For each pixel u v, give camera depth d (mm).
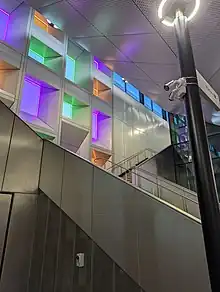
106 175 3842
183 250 2518
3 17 9633
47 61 10906
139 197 3213
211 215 1124
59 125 9711
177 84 1457
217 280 1019
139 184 7770
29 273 4266
